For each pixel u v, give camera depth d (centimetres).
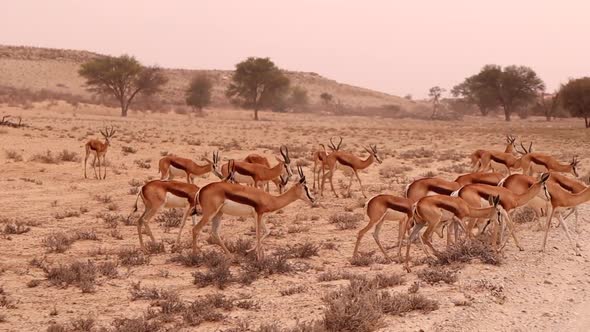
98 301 1669
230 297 1686
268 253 2214
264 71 13388
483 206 2178
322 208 3209
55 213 2938
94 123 9000
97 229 2614
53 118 9494
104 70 11519
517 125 13150
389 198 2075
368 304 1487
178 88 18725
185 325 1480
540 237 2378
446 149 6938
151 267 2023
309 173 4634
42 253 2186
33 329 1449
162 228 2659
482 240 2242
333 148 3706
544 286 1772
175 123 10131
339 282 1841
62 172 4147
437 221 2008
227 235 2544
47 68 18425
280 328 1427
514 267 1959
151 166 4703
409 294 1675
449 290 1734
